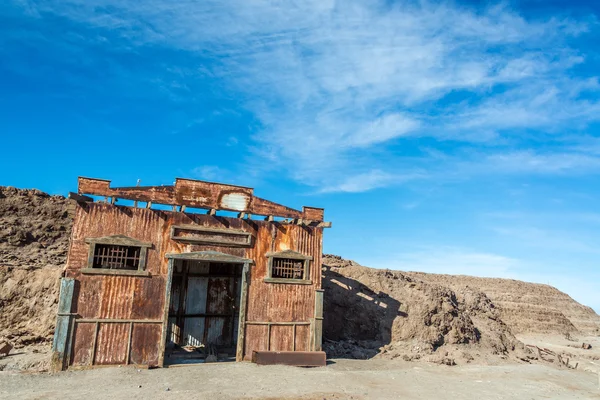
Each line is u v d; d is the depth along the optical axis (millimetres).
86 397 10852
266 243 17266
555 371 20469
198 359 16672
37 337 17047
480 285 59000
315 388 13055
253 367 15250
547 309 55938
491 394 14422
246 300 16516
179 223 15945
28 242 24359
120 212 15164
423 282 28234
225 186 16688
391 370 17078
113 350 14234
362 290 23719
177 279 19234
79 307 14047
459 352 21156
